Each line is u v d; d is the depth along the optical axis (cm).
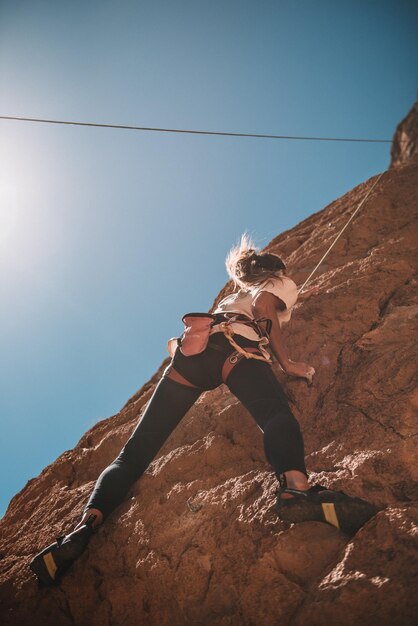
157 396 329
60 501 382
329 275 460
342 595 236
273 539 270
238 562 272
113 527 324
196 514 306
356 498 264
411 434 293
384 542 246
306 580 254
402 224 490
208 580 276
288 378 371
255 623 250
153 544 304
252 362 308
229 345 312
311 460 312
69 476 411
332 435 324
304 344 391
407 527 247
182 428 375
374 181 588
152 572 292
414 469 279
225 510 299
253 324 321
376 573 238
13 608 315
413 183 530
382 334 368
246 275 348
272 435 281
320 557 258
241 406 364
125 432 405
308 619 237
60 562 300
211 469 337
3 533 392
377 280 421
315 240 532
